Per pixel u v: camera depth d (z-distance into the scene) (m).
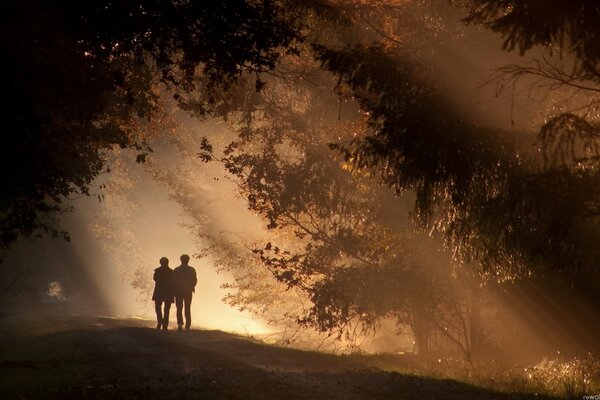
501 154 40.47
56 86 37.88
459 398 36.91
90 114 40.47
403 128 42.19
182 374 42.34
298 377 42.66
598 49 35.78
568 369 48.41
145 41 37.75
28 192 39.25
